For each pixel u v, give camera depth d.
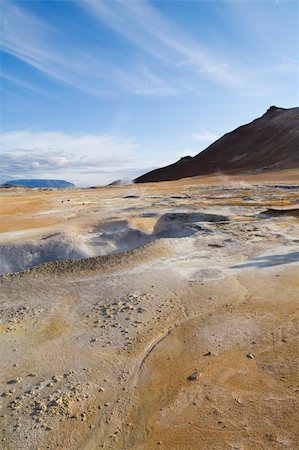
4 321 8.88
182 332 8.03
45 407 5.93
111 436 5.42
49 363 7.14
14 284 11.29
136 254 13.21
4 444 5.31
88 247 17.33
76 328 8.42
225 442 5.16
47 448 5.25
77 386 6.42
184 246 14.32
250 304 9.16
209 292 9.95
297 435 5.18
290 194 31.52
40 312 9.29
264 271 11.31
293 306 8.91
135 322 8.53
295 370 6.53
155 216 22.02
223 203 26.80
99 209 25.67
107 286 10.68
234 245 14.29
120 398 6.14
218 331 7.98
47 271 12.20
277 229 16.73
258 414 5.61
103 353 7.40
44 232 18.11
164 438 5.32
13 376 6.77
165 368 6.86
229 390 6.17
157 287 10.41
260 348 7.27
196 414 5.71
